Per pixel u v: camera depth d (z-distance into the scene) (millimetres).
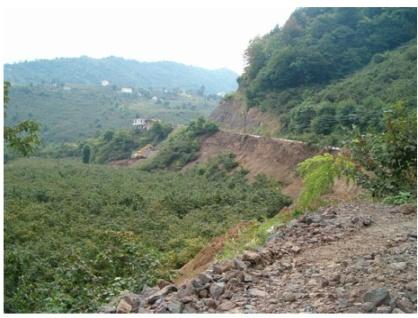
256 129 44469
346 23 48750
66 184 31312
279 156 30922
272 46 52469
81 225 17578
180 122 87938
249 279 3943
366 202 7504
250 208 21172
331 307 3193
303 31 51156
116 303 4223
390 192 7527
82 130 81125
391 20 44906
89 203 23094
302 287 3680
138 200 23953
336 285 3652
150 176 39562
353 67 43469
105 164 56250
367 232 5320
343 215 6348
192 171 40438
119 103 105125
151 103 112062
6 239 14031
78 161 56031
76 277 6863
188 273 7453
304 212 7621
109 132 63344
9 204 21609
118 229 17062
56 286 6320
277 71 45469
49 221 18172
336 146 24812
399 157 7359
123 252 8133
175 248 13625
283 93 43938
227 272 4152
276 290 3695
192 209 22641
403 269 3805
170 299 3779
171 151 46844
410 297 3262
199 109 112375
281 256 4715
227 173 35812
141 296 4305
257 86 48719
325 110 29734
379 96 29125
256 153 35125
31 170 39594
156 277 6887
